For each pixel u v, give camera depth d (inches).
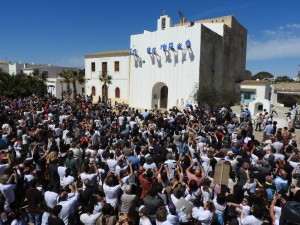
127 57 1534.2
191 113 786.2
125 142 424.2
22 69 2415.1
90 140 466.6
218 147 478.6
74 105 940.6
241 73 1734.7
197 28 1240.8
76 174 348.5
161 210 230.4
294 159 389.4
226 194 281.4
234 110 1144.2
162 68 1366.9
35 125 549.3
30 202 271.7
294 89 1553.9
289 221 139.4
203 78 1278.3
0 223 236.1
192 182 276.7
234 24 1581.0
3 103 975.6
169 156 361.4
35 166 365.1
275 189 304.5
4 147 419.2
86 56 1756.9
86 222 237.6
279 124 971.9
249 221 231.5
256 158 383.6
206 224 239.8
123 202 263.9
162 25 1499.8
